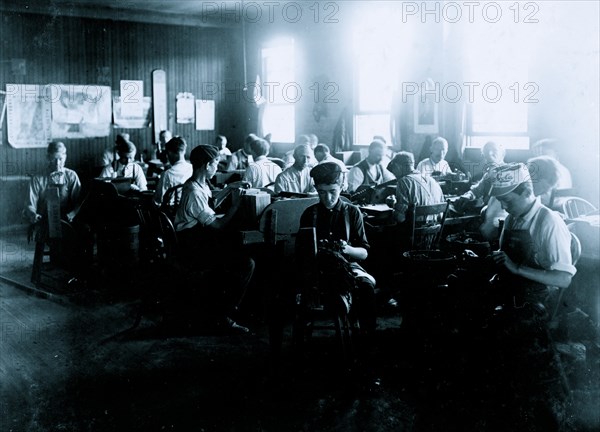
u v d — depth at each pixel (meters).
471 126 7.64
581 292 3.74
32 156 9.88
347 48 9.44
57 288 5.47
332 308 3.32
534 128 6.57
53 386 3.42
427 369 3.30
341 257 3.41
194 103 11.43
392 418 2.98
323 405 3.14
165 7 10.72
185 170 5.52
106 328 4.40
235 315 4.63
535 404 2.71
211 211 4.23
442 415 2.95
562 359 3.44
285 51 10.68
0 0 9.50
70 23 10.11
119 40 10.60
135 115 10.88
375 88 9.10
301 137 6.47
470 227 5.37
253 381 3.45
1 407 3.17
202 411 3.10
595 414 2.95
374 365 3.59
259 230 4.20
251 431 2.89
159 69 11.03
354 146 9.53
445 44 7.89
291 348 3.72
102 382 3.47
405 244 4.62
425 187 4.75
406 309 3.64
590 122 5.99
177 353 3.89
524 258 2.95
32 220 5.46
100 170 8.40
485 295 2.98
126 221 5.68
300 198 4.48
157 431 2.90
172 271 4.31
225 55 11.59
